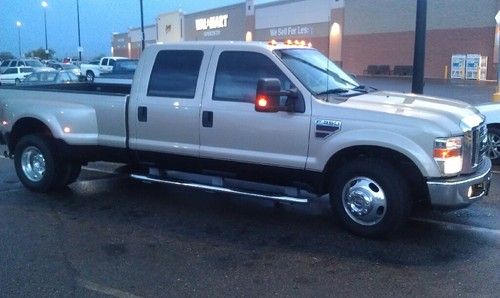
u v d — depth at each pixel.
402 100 5.95
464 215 6.51
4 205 7.00
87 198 7.36
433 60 37.53
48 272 4.84
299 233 5.90
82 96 7.12
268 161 5.94
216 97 6.21
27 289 4.50
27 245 5.52
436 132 5.18
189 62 6.44
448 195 5.23
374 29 42.38
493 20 33.25
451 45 36.09
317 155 5.67
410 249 5.39
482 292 4.43
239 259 5.17
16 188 7.91
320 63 6.50
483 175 5.53
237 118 6.03
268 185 6.17
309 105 5.69
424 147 5.21
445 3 36.19
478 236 5.77
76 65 51.72
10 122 7.57
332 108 5.59
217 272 4.86
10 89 7.78
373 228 5.56
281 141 5.83
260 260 5.14
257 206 6.97
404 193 5.39
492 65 33.59
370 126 5.40
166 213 6.67
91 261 5.11
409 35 39.59
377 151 5.50
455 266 4.96
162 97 6.54
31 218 6.44
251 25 55.66
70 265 5.01
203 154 6.33
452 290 4.47
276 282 4.64
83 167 9.37
